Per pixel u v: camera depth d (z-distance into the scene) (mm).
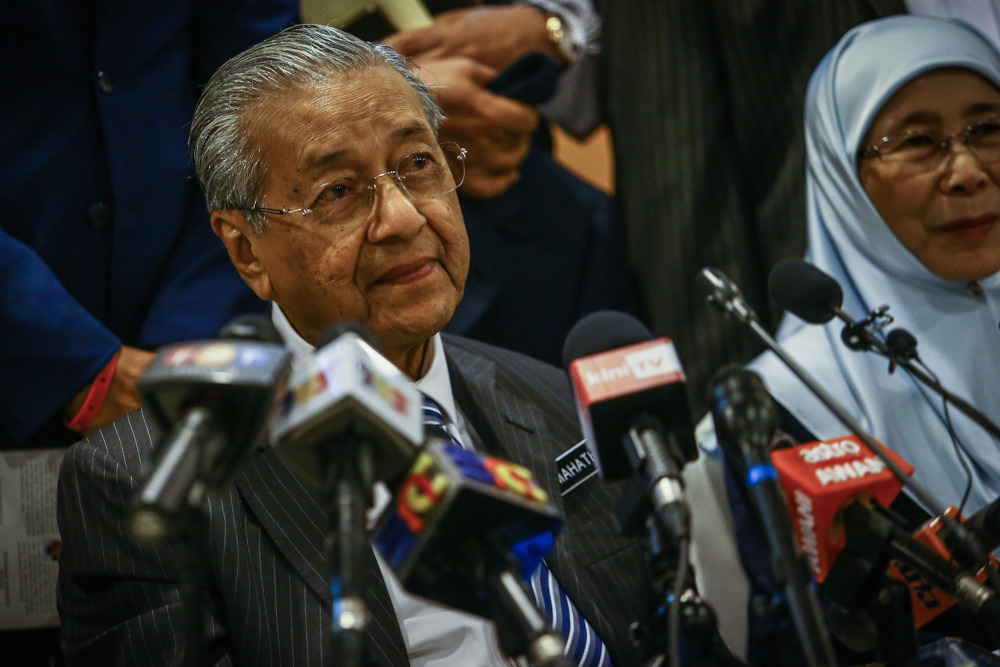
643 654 1506
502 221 3375
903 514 2508
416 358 2217
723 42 3453
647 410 1454
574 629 2061
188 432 1088
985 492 2547
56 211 2617
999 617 1396
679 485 1361
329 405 1149
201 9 2840
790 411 2631
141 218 2689
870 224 2781
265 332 1299
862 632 1658
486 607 1238
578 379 1485
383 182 1994
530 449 2297
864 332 1907
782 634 1694
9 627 2467
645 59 3533
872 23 2963
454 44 3334
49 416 2443
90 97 2664
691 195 3389
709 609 1375
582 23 3584
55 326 2445
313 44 2029
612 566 2207
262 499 2010
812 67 3361
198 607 1095
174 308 2670
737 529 2322
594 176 4398
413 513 1220
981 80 2748
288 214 2008
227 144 2031
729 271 3322
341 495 1136
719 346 3277
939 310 2748
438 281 2045
